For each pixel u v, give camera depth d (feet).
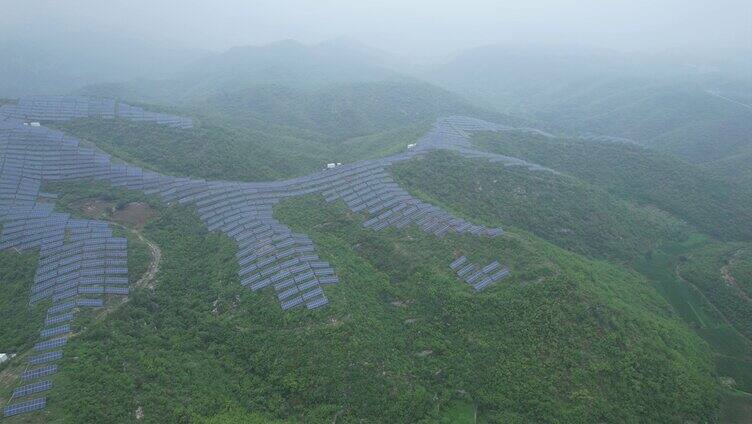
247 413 244.63
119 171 454.81
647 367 288.10
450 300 314.96
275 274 325.42
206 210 415.23
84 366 247.09
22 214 375.66
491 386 273.13
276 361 268.41
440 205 433.48
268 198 440.45
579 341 292.81
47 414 217.56
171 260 354.13
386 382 263.90
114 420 221.25
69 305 294.25
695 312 390.63
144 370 254.47
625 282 394.11
